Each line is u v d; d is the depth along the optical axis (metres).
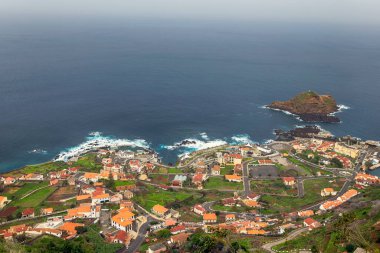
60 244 154.50
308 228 172.25
